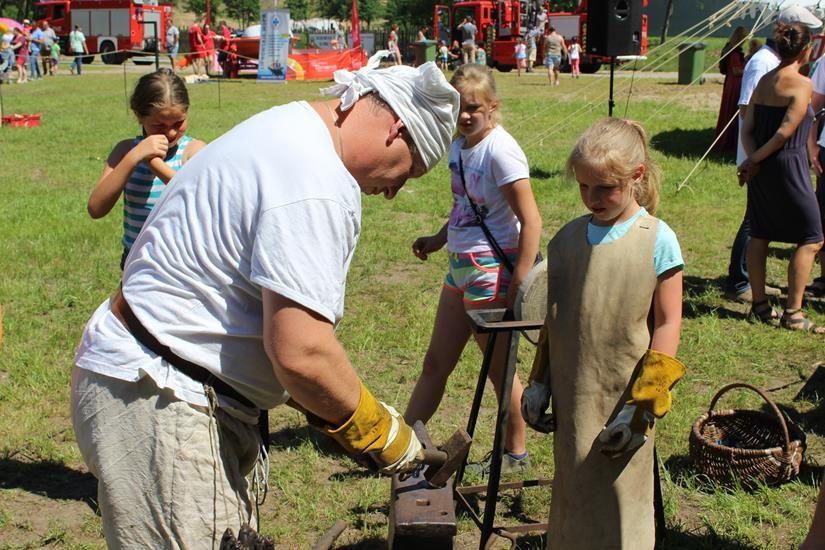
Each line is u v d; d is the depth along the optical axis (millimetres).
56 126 17188
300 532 3555
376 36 50250
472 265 3582
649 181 2730
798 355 5422
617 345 2658
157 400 2043
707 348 5477
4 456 4145
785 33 5523
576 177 2645
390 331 5832
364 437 2037
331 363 1955
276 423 4477
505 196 3475
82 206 9758
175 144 3840
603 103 19891
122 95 23750
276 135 1996
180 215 2029
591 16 11219
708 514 3625
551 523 2842
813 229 5711
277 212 1920
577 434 2709
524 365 5281
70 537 3541
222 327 2035
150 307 2043
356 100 2068
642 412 2584
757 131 5723
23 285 6738
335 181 1964
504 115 18562
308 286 1904
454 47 35750
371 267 7445
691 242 8141
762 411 4324
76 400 2125
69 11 41438
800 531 3496
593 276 2680
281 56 30016
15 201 9977
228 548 2061
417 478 2373
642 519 2738
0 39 29344
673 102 19828
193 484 2061
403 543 2188
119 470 2066
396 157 2104
